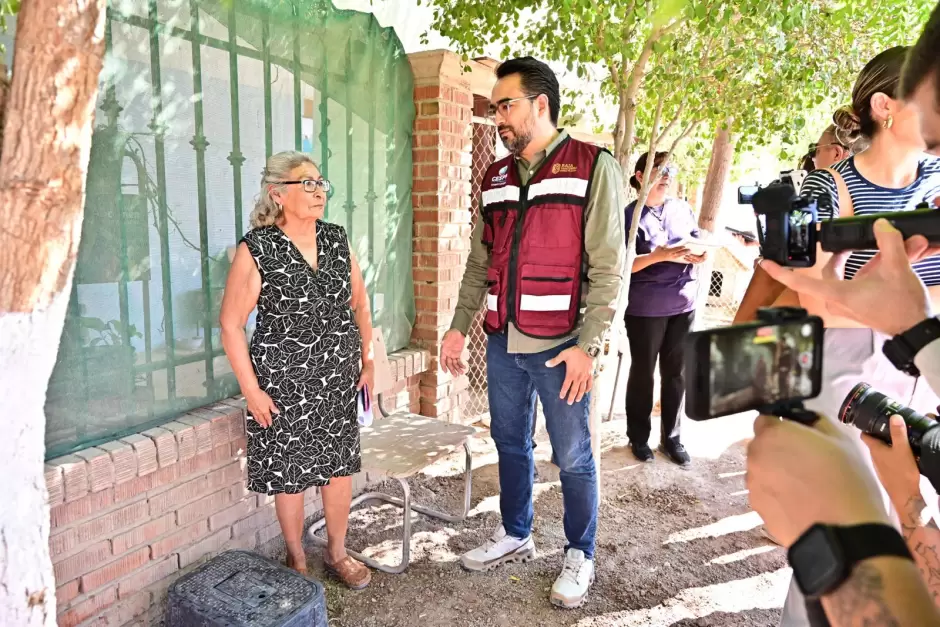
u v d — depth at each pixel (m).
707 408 0.63
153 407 2.55
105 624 2.36
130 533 2.40
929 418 0.92
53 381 2.21
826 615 0.58
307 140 3.16
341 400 2.60
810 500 0.60
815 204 0.79
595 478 2.71
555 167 2.49
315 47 3.12
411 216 3.98
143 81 2.40
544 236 2.50
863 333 1.52
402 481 2.85
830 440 0.65
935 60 0.65
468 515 3.44
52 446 2.23
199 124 2.62
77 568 2.25
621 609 2.70
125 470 2.31
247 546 2.91
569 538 2.79
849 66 3.24
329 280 2.51
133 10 2.34
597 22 2.88
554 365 2.49
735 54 3.13
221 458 2.71
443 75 3.76
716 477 3.96
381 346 3.46
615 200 2.44
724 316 8.29
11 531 1.58
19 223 1.39
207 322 2.75
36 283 1.46
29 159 1.36
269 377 2.45
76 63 1.34
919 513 0.88
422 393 4.16
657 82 3.26
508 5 3.11
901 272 0.68
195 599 2.27
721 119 3.71
